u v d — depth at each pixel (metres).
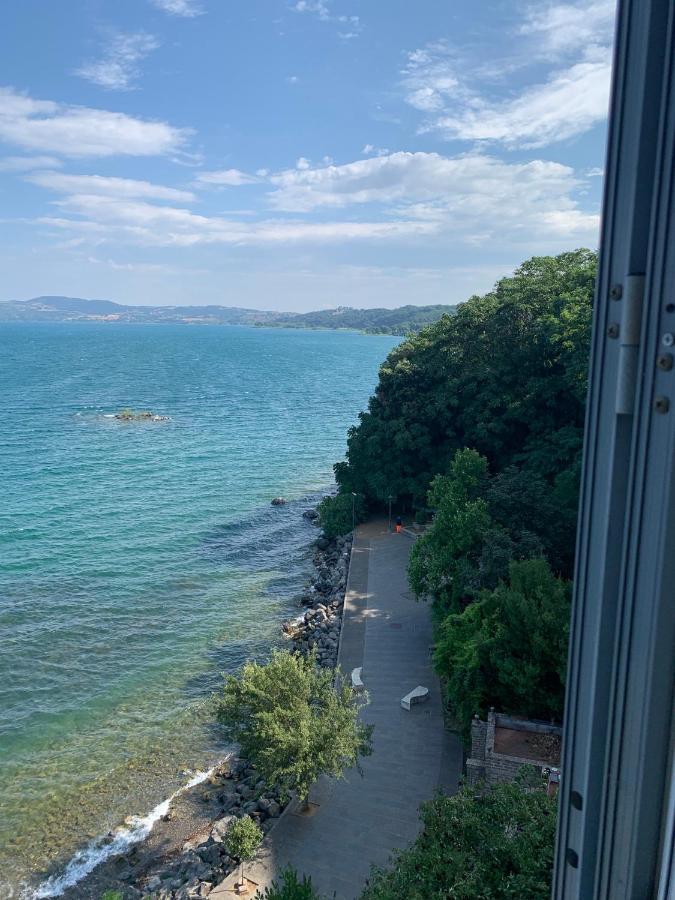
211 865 20.06
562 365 43.66
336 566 43.69
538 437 42.69
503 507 30.67
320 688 21.61
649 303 4.43
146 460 74.12
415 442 49.12
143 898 18.69
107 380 152.12
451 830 13.92
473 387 47.09
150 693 29.89
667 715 4.74
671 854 4.70
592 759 5.21
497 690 21.70
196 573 43.44
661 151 4.29
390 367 54.31
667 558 4.50
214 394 133.00
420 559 31.55
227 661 32.56
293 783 20.19
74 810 23.20
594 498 5.07
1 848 21.62
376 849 19.67
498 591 22.95
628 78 4.53
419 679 28.52
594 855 5.35
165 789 24.19
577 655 5.34
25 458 73.06
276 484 66.12
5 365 182.38
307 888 13.82
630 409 4.69
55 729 27.39
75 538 48.91
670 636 4.62
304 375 183.75
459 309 52.28
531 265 51.38
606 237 4.77
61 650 33.28
